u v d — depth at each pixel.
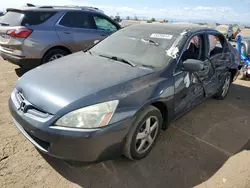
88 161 2.27
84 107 2.20
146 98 2.56
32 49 4.99
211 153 3.08
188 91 3.38
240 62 5.34
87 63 3.05
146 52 3.28
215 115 4.25
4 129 3.17
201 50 3.76
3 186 2.25
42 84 2.48
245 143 3.39
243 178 2.62
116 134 2.31
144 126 2.68
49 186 2.31
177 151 3.05
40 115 2.25
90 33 5.98
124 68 2.90
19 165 2.54
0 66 6.22
